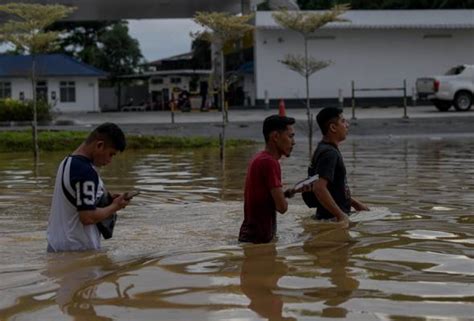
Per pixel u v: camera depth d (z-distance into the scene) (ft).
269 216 20.35
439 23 128.06
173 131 78.54
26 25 67.72
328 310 12.92
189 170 44.37
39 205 30.01
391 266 16.39
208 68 166.20
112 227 20.21
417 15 128.77
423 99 118.62
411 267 16.28
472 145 61.05
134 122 91.97
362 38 128.67
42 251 19.57
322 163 22.63
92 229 19.53
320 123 23.35
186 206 28.55
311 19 90.74
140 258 18.22
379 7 165.07
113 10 113.80
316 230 21.54
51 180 40.09
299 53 127.03
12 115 93.71
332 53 128.36
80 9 111.45
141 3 109.29
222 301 13.70
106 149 19.57
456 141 65.92
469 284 14.64
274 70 127.24
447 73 106.73
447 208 25.94
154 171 44.04
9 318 13.16
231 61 141.79
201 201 30.12
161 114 114.32
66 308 13.64
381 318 12.42
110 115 115.03
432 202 27.63
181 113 115.65
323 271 16.02
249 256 17.97
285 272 15.99
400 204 27.12
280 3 113.19
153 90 151.74
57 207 19.45
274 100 127.75
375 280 15.07
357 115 97.25
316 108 123.13
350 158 49.96
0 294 14.89
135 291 14.69
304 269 16.25
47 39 68.23
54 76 138.72
